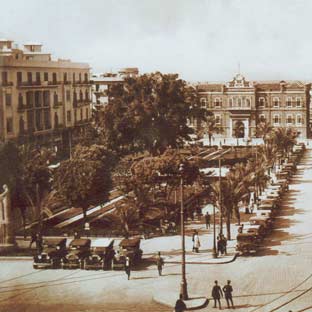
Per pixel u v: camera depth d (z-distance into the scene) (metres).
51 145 96.75
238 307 34.59
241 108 137.12
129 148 84.94
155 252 47.62
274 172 92.81
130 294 37.31
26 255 47.66
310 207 65.19
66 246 49.16
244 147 122.62
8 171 56.16
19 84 88.00
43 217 61.19
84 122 107.44
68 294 37.41
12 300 36.50
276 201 64.62
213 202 51.59
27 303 35.94
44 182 57.12
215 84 139.88
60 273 42.56
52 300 36.22
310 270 41.62
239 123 138.50
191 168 59.28
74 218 61.75
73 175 53.97
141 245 50.06
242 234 46.22
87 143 86.81
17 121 87.88
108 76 136.25
